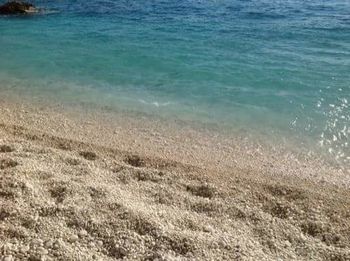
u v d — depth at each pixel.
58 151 4.03
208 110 5.73
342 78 6.92
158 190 3.35
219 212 3.07
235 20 12.38
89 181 3.37
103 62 8.19
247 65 7.78
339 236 2.87
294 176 4.02
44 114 5.51
